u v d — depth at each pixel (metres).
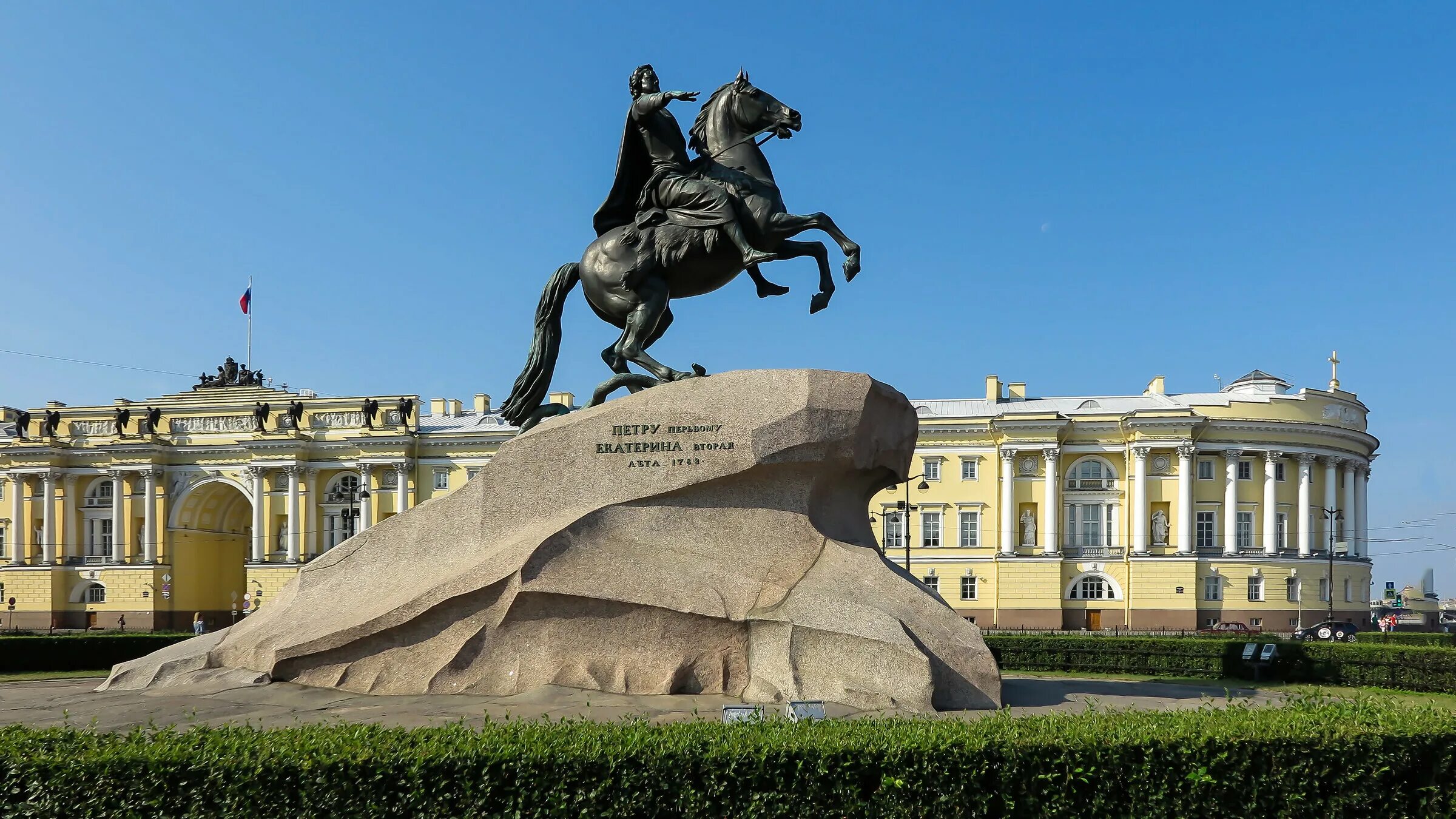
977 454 54.34
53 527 60.66
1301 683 14.74
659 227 9.91
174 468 60.84
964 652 7.95
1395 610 67.31
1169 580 51.59
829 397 8.74
